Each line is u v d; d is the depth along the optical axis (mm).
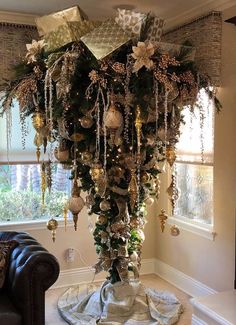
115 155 2594
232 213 3180
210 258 3449
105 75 2271
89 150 2584
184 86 2449
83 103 2342
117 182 2670
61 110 2395
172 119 2549
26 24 3445
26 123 3600
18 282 2500
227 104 3188
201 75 2562
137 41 2295
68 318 3131
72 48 2287
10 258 2764
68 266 3936
